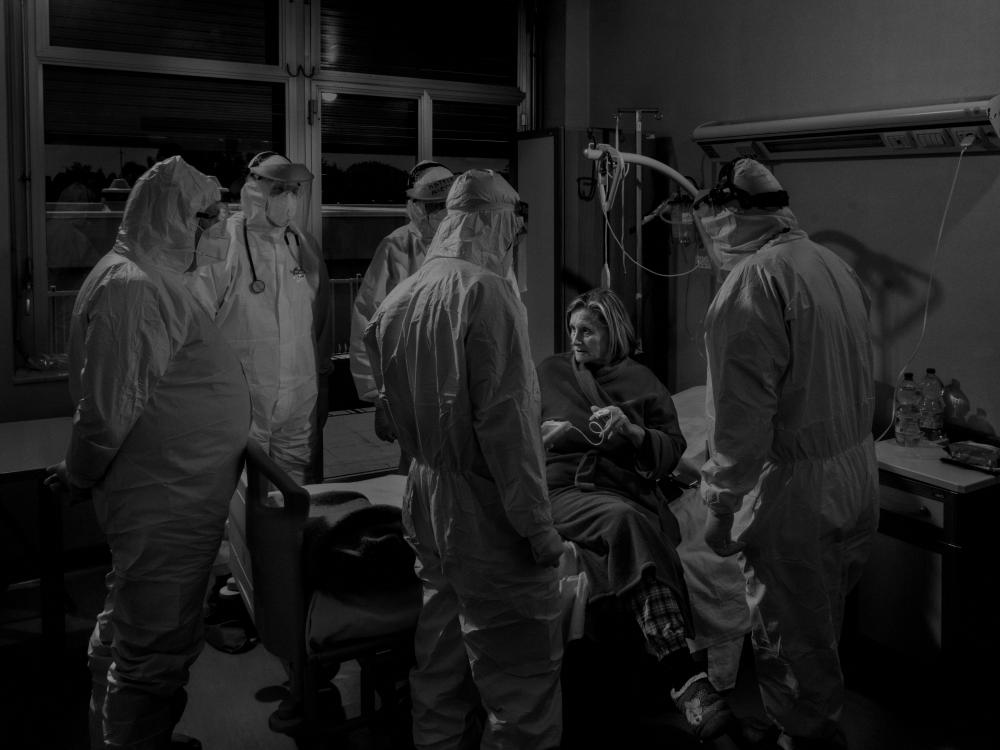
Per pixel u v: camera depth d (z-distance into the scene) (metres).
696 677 2.43
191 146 3.93
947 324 3.07
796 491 2.20
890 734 2.55
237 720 2.62
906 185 3.15
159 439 2.14
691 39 3.96
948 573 2.65
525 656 2.07
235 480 2.28
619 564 2.42
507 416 1.93
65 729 2.57
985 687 2.80
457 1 4.46
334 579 2.19
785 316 2.14
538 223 4.11
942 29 3.00
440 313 1.99
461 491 2.02
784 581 2.24
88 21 3.64
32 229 3.57
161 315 2.13
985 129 2.80
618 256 4.11
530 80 4.68
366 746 2.48
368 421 5.10
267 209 3.21
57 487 2.44
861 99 3.27
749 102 3.72
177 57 3.80
